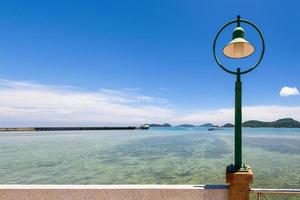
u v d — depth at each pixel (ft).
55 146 186.70
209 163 104.17
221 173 83.46
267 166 95.04
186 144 205.57
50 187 10.98
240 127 10.94
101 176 80.69
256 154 135.54
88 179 76.69
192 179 75.25
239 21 11.53
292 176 77.56
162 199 10.84
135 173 84.53
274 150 158.20
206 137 331.36
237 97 11.05
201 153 139.74
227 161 109.40
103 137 331.36
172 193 10.83
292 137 347.97
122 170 90.17
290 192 10.58
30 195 10.85
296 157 122.42
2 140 262.06
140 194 10.86
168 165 99.96
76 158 120.57
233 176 10.59
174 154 135.13
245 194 10.53
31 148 171.32
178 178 76.69
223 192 10.80
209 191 10.82
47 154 137.18
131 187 10.93
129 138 303.07
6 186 11.09
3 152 147.23
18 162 110.11
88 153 140.36
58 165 101.81
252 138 318.45
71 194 10.86
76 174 84.28
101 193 10.86
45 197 10.85
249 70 11.07
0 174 85.87
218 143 217.56
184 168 92.99
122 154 135.44
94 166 98.94
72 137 329.11
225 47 11.61
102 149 163.73
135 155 131.03
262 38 11.07
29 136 356.79
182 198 10.83
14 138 303.07
